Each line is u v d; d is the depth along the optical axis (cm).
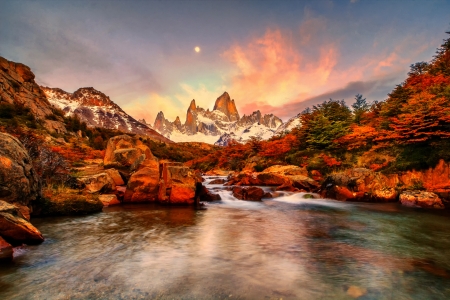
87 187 1423
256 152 4138
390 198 1672
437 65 2870
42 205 1039
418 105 2002
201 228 948
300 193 1938
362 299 432
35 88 6975
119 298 419
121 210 1269
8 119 4025
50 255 619
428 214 1288
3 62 6412
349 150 2677
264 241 793
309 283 490
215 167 4934
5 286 456
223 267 568
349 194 1723
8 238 640
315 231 935
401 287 478
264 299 424
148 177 1534
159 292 443
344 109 3338
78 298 417
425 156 1766
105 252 658
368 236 867
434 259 639
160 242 760
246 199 1739
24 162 906
